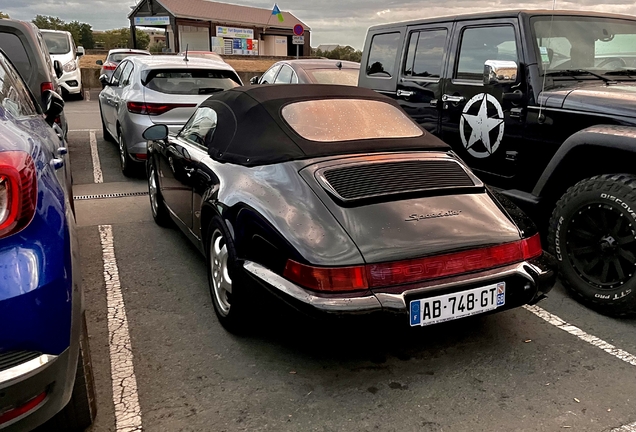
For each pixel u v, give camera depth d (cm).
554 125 387
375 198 273
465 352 300
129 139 657
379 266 244
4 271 169
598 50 442
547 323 336
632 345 310
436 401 256
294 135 318
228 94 384
